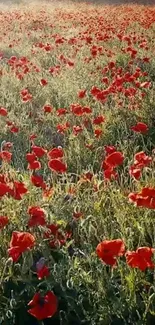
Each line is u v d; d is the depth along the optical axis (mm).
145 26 12938
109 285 2611
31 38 12203
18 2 27969
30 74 7469
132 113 5551
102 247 2262
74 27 13859
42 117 5578
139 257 2275
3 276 2801
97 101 5863
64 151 4574
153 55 8867
